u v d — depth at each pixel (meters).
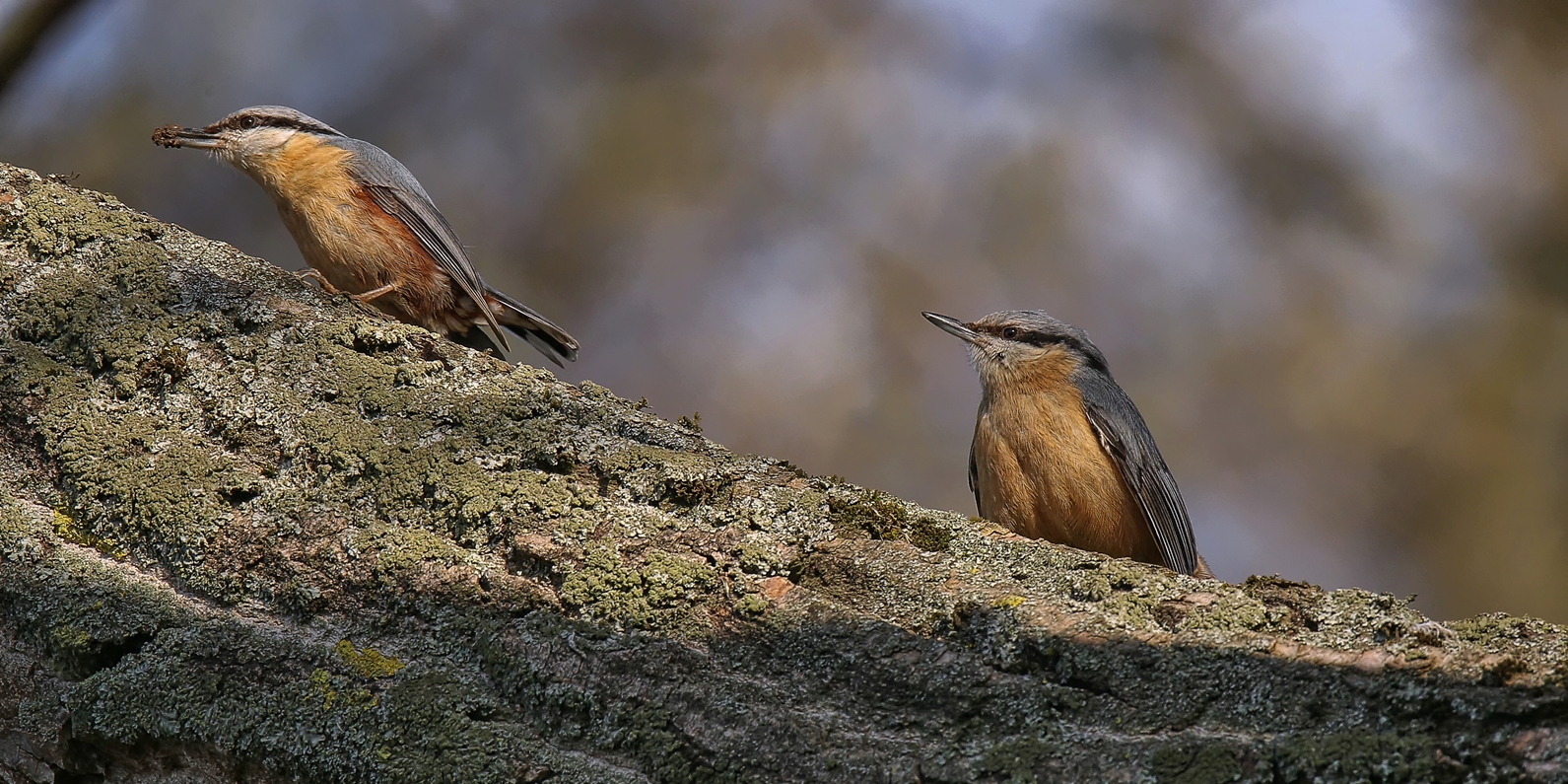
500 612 2.64
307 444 3.06
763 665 2.50
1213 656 2.35
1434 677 2.20
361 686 2.54
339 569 2.78
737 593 2.63
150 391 3.27
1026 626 2.47
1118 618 2.48
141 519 2.91
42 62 7.31
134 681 2.62
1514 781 2.02
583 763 2.37
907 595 2.61
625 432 3.14
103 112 9.30
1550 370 10.80
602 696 2.45
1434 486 10.43
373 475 2.98
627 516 2.84
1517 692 2.13
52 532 2.95
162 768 2.62
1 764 2.70
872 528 2.80
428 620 2.67
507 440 3.05
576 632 2.57
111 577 2.84
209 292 3.50
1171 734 2.24
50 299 3.46
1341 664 2.28
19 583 2.83
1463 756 2.06
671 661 2.51
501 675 2.53
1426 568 10.32
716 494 2.90
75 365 3.33
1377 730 2.17
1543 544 10.30
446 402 3.16
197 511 2.89
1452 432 10.59
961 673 2.41
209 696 2.57
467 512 2.84
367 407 3.16
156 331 3.38
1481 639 2.31
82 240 3.63
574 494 2.87
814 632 2.53
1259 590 2.53
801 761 2.28
